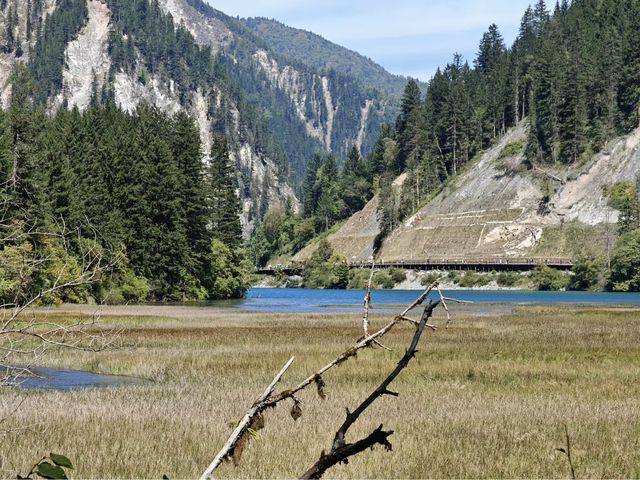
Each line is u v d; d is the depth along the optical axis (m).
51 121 107.50
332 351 34.62
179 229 95.56
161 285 94.62
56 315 50.50
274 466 12.42
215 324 53.06
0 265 8.31
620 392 22.91
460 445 14.34
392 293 137.75
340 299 110.88
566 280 134.62
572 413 18.58
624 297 110.00
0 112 80.56
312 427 15.82
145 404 19.42
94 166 90.00
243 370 28.89
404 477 11.96
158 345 38.22
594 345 36.72
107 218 86.69
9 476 11.24
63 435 14.63
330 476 11.80
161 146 96.69
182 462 12.69
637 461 13.31
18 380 25.92
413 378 26.14
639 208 138.00
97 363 30.67
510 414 18.36
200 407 19.06
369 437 3.58
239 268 115.31
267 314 65.94
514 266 142.25
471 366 29.02
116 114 122.12
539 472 12.42
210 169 121.38
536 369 28.55
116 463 12.49
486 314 66.50
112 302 70.56
